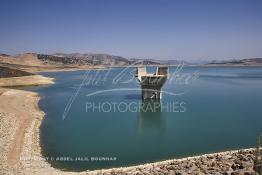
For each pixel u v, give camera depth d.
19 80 117.56
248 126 46.25
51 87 106.12
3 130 39.75
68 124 48.06
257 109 60.03
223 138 39.91
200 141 38.72
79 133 42.50
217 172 19.77
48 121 49.84
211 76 164.12
